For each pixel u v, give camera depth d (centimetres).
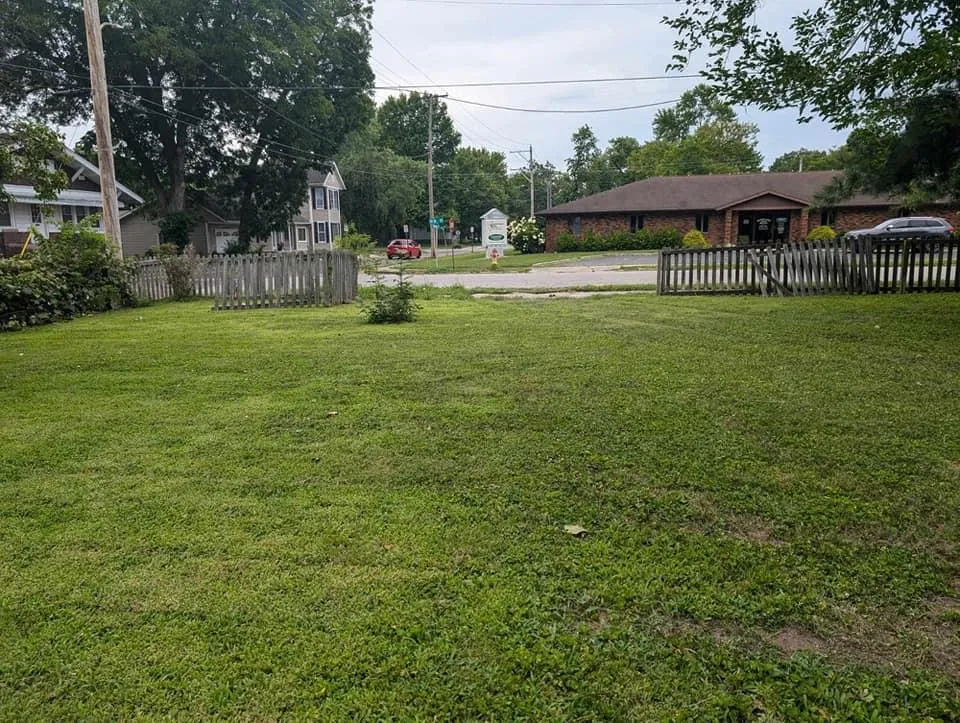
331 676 210
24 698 203
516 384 569
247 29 3103
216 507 334
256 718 194
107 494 353
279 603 250
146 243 3659
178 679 210
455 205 8394
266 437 445
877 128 960
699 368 611
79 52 2950
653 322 923
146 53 2861
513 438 428
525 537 298
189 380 616
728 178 4303
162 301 1490
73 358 737
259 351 759
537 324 930
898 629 232
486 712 195
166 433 456
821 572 266
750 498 332
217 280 1261
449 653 220
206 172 3634
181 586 262
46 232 2558
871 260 1181
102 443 437
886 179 1008
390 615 241
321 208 5284
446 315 1064
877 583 258
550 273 2511
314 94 3400
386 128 8788
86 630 235
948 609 242
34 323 1095
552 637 228
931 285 1181
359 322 1005
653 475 362
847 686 203
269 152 3575
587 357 675
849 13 754
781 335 776
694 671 211
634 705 197
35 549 294
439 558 280
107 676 212
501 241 3459
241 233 3784
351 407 511
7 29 2744
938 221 2892
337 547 291
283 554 286
